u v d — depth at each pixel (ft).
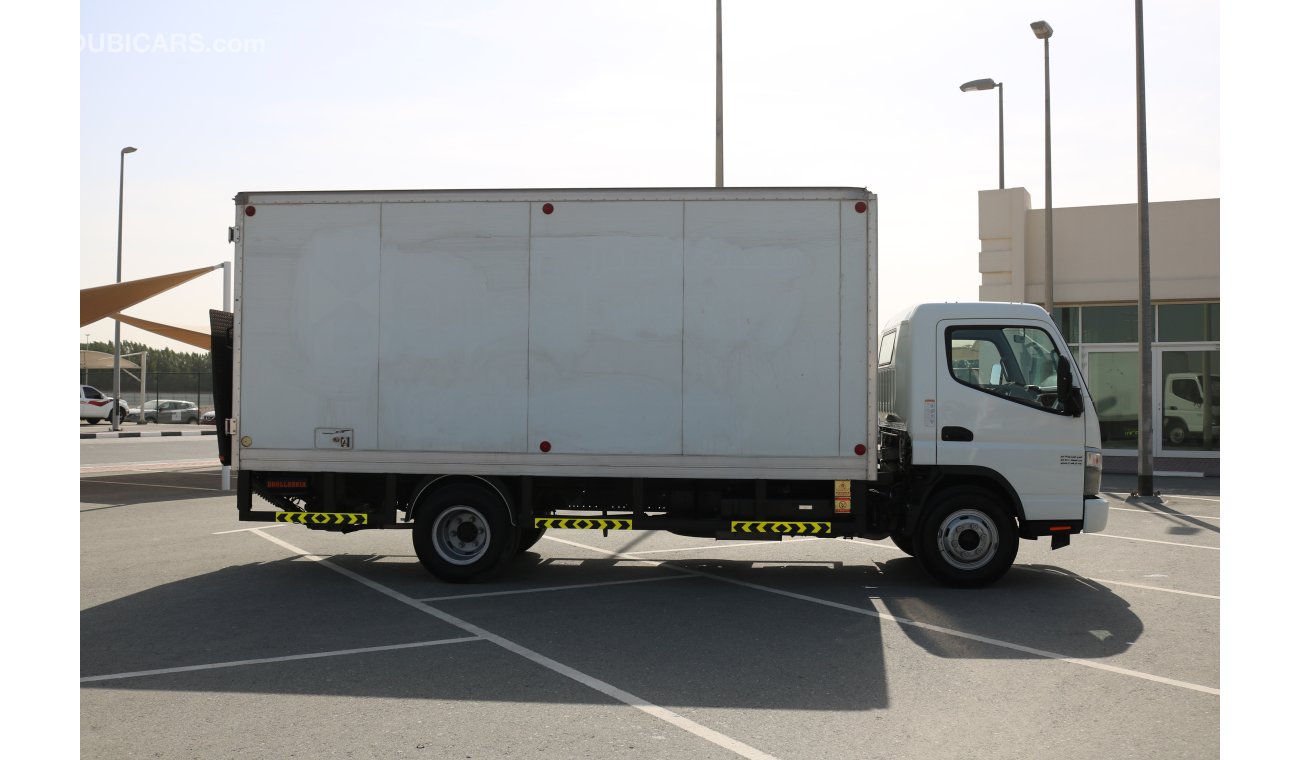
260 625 24.95
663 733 16.90
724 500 30.22
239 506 31.12
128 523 44.42
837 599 28.50
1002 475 29.91
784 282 29.48
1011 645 23.13
